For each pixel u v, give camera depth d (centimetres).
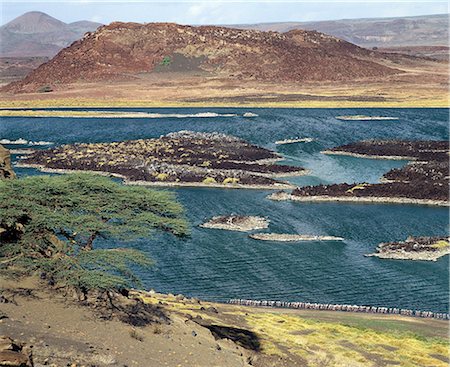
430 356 3388
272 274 4912
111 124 14675
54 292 2941
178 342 2842
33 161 9744
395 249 5481
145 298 3778
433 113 16275
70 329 2609
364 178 8819
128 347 2586
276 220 6506
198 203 7269
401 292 4584
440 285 4728
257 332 3556
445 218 6675
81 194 3058
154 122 14950
